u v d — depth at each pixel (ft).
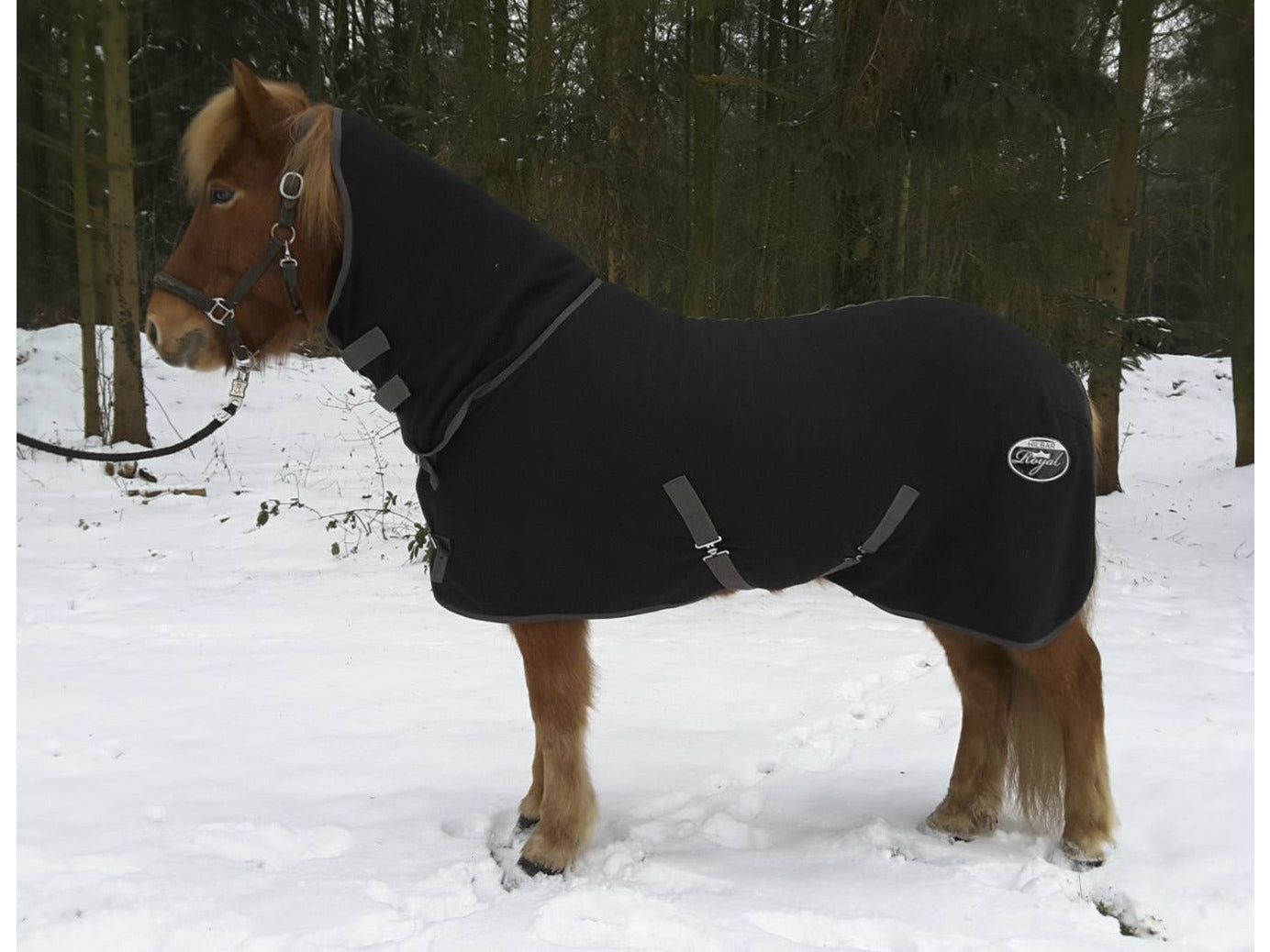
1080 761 8.54
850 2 19.43
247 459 34.99
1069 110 19.75
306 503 26.37
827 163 20.58
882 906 7.80
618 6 20.10
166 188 60.18
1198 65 32.78
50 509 26.23
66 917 7.65
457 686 13.39
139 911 7.65
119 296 33.73
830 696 13.03
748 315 29.55
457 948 7.20
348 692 13.10
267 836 9.09
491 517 7.94
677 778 10.50
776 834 9.40
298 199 8.22
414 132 24.58
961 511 8.11
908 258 23.99
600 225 22.17
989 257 21.57
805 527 8.00
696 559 8.17
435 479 8.25
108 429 38.09
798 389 8.00
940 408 8.10
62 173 54.54
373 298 8.20
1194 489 36.24
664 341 8.16
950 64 18.74
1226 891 7.93
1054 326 22.29
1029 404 8.09
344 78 60.18
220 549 22.34
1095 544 8.42
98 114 41.78
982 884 8.19
